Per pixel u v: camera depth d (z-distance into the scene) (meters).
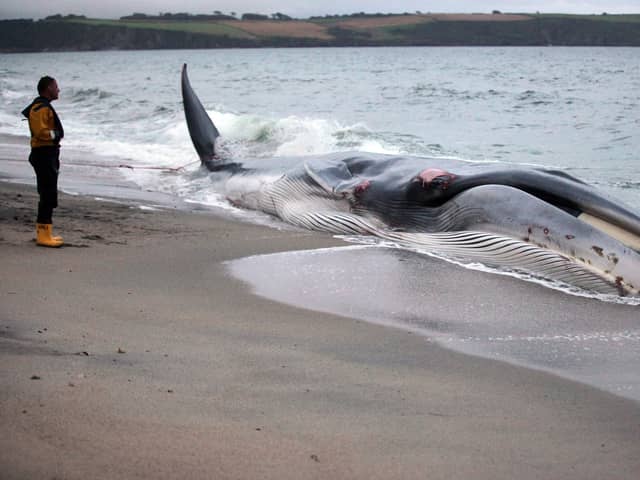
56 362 7.68
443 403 7.54
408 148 26.38
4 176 21.91
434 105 43.75
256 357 8.60
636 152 25.98
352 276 12.88
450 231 14.62
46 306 10.05
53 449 5.72
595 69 88.44
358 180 16.52
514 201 13.66
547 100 45.09
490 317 10.91
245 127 28.36
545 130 32.00
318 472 5.78
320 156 18.44
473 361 9.02
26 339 8.44
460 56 155.62
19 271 12.01
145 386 7.24
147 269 12.76
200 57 185.88
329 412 7.04
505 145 27.77
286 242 15.29
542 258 13.02
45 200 13.71
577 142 28.42
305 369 8.30
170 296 11.20
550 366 8.92
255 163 19.89
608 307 11.48
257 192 18.62
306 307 11.09
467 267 13.58
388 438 6.53
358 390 7.73
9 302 10.11
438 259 14.09
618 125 32.78
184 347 8.76
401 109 41.94
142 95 54.12
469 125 34.25
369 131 28.94
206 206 19.09
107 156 26.77
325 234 16.22
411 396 7.67
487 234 13.84
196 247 14.53
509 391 8.02
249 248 14.66
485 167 14.99
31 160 13.75
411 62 123.50
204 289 11.76
